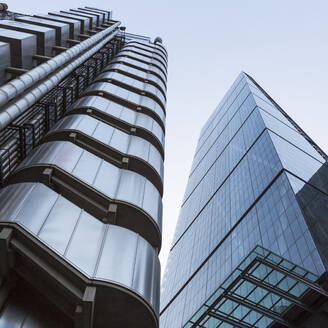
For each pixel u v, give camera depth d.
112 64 40.50
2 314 11.02
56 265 11.83
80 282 11.82
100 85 29.80
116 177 18.23
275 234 39.03
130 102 28.81
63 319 12.15
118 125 24.94
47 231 12.48
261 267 33.56
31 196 13.52
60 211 13.60
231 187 63.53
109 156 20.41
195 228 76.56
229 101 106.81
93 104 24.81
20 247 11.62
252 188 52.88
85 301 11.02
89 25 44.09
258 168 54.59
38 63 22.62
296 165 49.28
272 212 42.59
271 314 34.56
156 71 42.72
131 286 12.59
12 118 15.83
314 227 34.62
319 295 31.50
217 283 46.94
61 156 17.22
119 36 61.56
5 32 21.19
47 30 25.39
